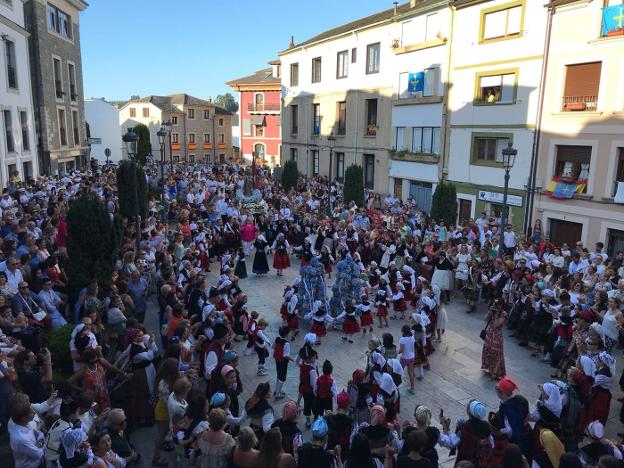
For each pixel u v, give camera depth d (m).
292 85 40.62
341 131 35.19
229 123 70.38
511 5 21.06
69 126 33.16
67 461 5.00
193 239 18.17
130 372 7.87
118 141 52.94
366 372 7.59
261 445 5.07
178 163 52.78
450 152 25.19
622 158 17.72
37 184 21.98
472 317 13.80
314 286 12.83
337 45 34.06
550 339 10.77
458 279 15.17
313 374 8.16
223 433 5.40
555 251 15.45
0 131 22.03
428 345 10.73
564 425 6.48
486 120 22.83
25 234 11.56
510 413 6.19
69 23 33.53
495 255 15.46
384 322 12.99
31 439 5.26
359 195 26.59
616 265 14.56
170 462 7.07
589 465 5.73
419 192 28.12
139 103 64.50
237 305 11.73
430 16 25.69
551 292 10.96
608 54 17.62
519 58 20.92
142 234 16.08
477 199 23.75
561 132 19.45
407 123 28.33
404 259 15.75
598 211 18.34
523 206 21.25
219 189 27.58
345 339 11.95
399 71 28.44
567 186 19.25
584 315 9.82
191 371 7.86
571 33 18.77
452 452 6.11
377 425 5.86
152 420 7.98
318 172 38.09
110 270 10.93
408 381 10.05
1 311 8.09
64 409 5.63
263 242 17.27
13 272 9.57
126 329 8.80
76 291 10.66
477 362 10.97
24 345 8.19
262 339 10.09
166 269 11.74
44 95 28.75
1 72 22.19
